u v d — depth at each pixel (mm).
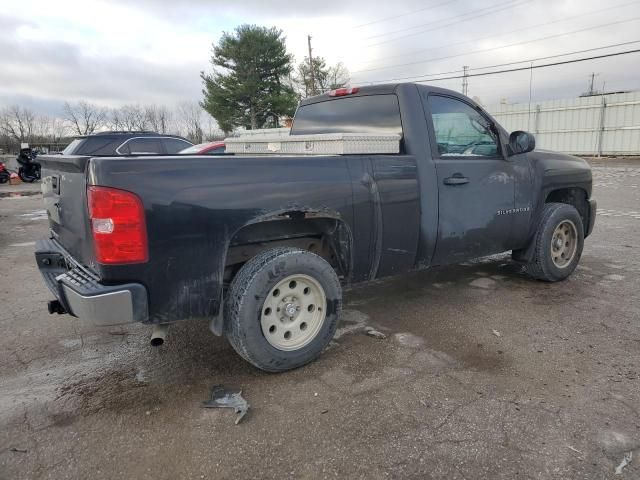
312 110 4770
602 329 3922
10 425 2730
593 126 28844
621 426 2609
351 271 3555
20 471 2350
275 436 2588
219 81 43406
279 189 3057
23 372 3389
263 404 2896
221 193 2846
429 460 2377
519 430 2592
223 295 3168
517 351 3543
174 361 3510
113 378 3271
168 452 2477
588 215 5547
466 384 3082
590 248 6812
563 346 3613
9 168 26656
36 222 10562
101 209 2525
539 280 5270
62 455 2465
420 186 3801
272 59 42875
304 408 2842
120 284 2607
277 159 3092
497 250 4590
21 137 50375
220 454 2455
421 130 3877
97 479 2293
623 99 27328
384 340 3773
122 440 2582
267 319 3137
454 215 4062
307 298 3322
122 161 2570
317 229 3605
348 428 2643
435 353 3533
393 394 2977
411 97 3908
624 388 2998
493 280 5336
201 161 2816
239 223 2920
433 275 5578
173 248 2711
